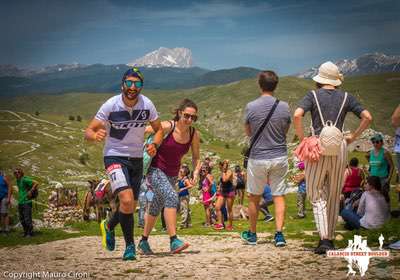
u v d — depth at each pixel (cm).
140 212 1845
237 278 562
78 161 14675
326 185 743
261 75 880
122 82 739
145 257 795
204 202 1903
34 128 17175
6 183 1942
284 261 662
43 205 2397
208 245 1012
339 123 731
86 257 866
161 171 844
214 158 16562
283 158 871
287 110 868
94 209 2291
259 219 1983
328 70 740
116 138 755
